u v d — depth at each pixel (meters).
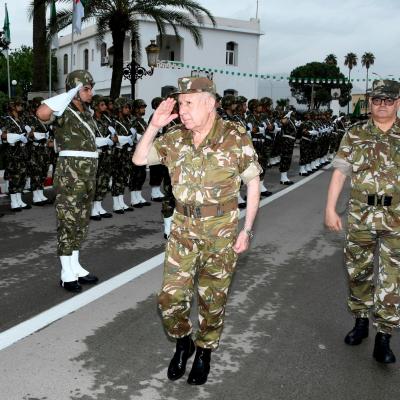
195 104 2.97
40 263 6.02
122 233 7.55
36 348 3.84
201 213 3.08
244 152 3.09
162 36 19.91
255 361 3.74
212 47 32.94
